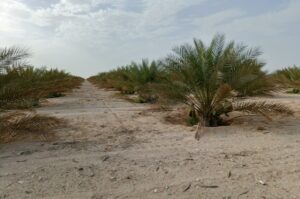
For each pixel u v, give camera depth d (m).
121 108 11.43
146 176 4.03
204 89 7.53
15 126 5.75
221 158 4.80
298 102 11.98
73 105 12.61
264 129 6.99
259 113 8.07
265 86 7.93
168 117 8.91
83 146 5.59
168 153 5.11
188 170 4.24
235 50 7.77
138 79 14.57
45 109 11.09
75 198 3.38
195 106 7.94
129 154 5.07
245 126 7.39
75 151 5.25
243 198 3.34
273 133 6.57
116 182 3.82
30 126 5.80
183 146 5.59
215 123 7.73
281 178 3.92
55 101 14.49
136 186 3.69
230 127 7.29
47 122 5.98
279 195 3.41
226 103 7.68
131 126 7.57
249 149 5.33
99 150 5.32
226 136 6.39
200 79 7.46
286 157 4.81
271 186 3.66
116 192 3.52
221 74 7.38
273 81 8.58
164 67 8.02
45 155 5.02
